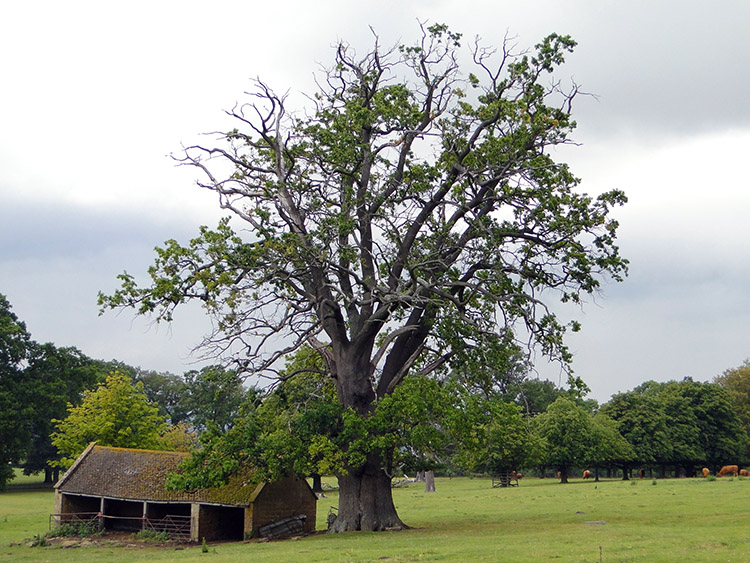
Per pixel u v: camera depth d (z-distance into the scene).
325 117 36.69
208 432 34.25
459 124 35.16
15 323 82.56
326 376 38.97
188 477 33.09
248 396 36.06
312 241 33.19
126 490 39.62
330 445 32.19
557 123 32.59
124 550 33.38
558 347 33.97
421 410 32.38
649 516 37.88
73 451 61.22
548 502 54.00
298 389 39.78
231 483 37.16
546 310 33.66
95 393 63.44
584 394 33.53
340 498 35.56
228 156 36.16
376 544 27.59
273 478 33.84
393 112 34.66
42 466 101.38
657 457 92.06
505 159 33.81
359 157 35.69
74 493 40.56
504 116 34.09
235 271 32.34
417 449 34.41
